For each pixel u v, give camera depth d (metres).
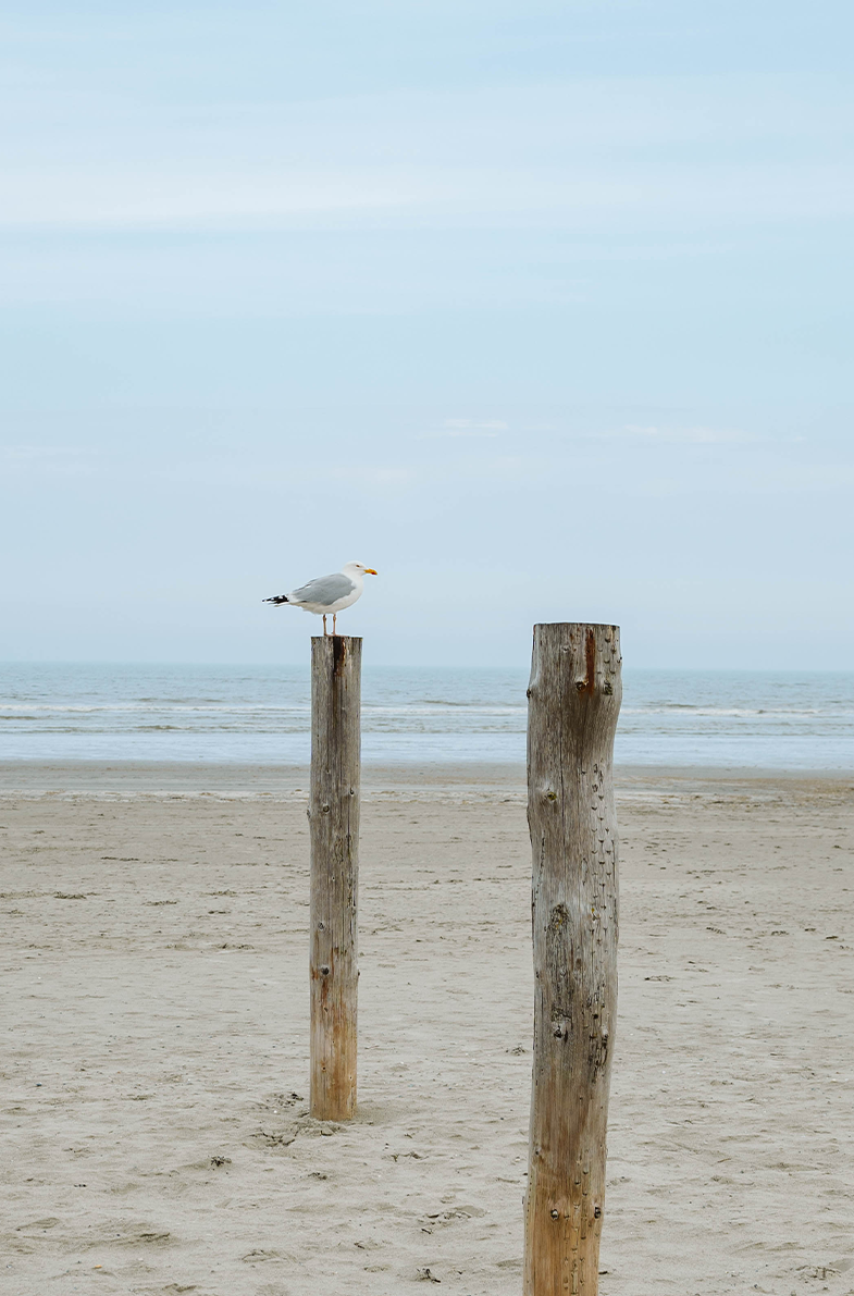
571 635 3.59
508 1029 8.16
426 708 66.56
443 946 10.90
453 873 15.17
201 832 18.34
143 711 56.59
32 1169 5.54
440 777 27.83
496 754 34.84
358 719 6.40
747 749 39.19
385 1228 4.99
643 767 31.92
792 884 14.70
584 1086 3.60
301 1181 5.48
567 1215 3.62
